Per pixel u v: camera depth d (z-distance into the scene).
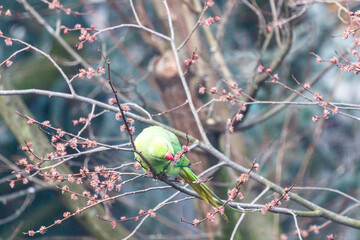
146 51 14.27
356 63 6.75
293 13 9.64
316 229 9.30
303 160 14.35
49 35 14.29
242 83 12.48
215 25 12.10
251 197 12.29
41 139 10.41
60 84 14.30
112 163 11.50
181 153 6.25
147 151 6.69
